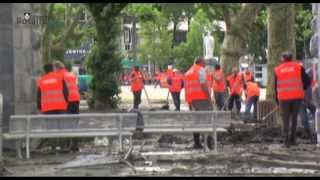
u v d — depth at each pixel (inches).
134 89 2074.3
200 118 1045.2
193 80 1095.6
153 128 1033.5
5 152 1033.5
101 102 2021.4
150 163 954.1
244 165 938.7
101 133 998.4
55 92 1035.3
